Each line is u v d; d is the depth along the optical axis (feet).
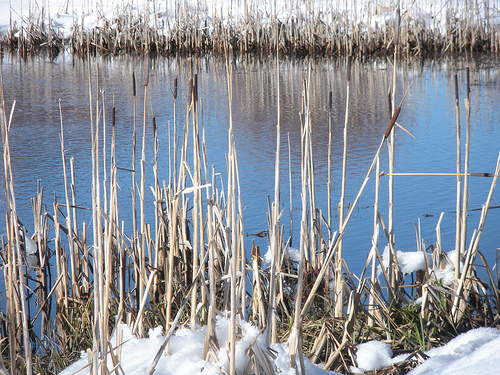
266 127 35.60
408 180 24.25
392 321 11.47
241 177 24.76
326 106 42.63
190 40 80.18
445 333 11.25
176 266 12.75
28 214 20.08
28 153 29.30
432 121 36.88
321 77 57.11
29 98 45.60
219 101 44.80
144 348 8.34
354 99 45.32
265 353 7.91
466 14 74.49
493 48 73.97
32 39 78.84
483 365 7.89
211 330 7.85
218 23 80.94
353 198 22.02
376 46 73.72
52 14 92.89
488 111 39.27
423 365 8.88
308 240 12.86
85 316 12.07
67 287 12.48
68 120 37.81
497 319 11.13
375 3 84.28
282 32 76.95
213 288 7.83
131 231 17.92
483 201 21.39
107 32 79.77
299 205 21.03
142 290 11.19
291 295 12.98
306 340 11.11
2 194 22.48
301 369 8.19
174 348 8.25
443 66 63.62
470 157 28.04
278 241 11.92
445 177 24.61
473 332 9.86
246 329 8.23
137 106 42.22
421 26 75.41
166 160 27.43
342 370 9.89
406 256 12.78
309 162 12.65
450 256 12.56
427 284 11.25
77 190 23.15
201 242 9.64
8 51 80.43
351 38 73.61
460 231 11.73
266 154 28.86
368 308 12.13
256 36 79.97
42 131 34.50
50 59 72.95
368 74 58.85
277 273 11.78
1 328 12.05
